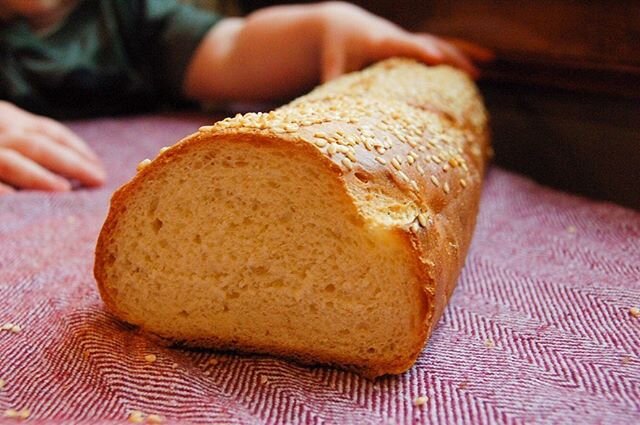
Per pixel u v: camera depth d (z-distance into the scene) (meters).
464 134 0.37
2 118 0.46
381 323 0.25
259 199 0.25
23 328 0.27
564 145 0.50
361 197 0.25
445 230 0.28
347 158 0.25
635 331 0.28
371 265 0.25
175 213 0.26
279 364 0.26
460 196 0.31
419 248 0.24
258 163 0.25
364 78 0.41
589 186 0.50
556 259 0.35
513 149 0.54
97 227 0.38
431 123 0.34
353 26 0.52
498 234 0.38
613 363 0.26
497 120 0.54
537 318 0.29
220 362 0.26
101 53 0.62
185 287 0.26
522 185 0.46
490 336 0.28
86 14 0.62
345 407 0.23
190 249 0.26
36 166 0.43
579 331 0.28
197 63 0.62
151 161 0.26
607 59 0.47
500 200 0.43
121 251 0.27
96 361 0.25
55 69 0.59
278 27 0.57
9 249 0.35
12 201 0.40
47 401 0.23
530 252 0.36
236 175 0.25
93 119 0.62
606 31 0.47
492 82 0.54
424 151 0.30
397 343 0.25
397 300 0.25
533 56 0.51
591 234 0.38
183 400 0.23
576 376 0.25
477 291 0.31
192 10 0.64
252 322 0.26
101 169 0.46
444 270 0.26
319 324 0.26
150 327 0.27
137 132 0.56
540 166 0.52
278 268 0.26
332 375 0.26
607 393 0.24
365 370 0.25
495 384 0.25
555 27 0.49
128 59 0.64
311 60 0.56
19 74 0.59
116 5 0.62
